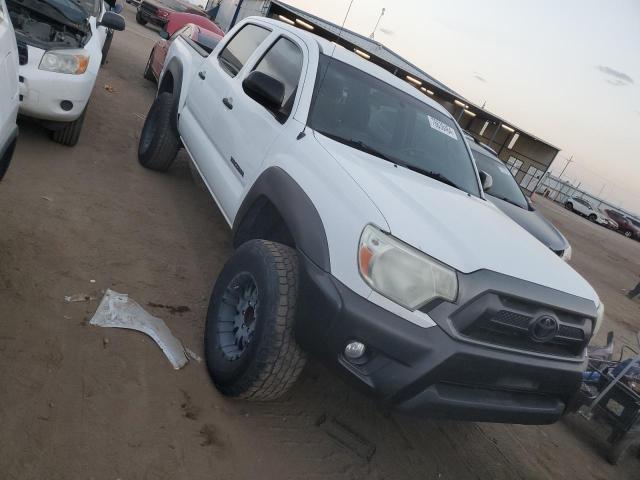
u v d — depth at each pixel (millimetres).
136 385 2701
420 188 3111
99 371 2689
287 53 3912
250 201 3252
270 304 2564
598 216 41000
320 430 3041
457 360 2350
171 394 2744
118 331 3020
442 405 2396
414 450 3295
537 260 2857
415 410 2391
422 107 4121
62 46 4766
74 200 4387
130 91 9328
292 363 2592
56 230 3811
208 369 2941
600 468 4328
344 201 2625
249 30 4738
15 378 2449
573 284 2848
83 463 2193
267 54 4105
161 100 5453
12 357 2553
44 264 3346
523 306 2529
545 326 2543
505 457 3771
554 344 2697
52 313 2947
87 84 4883
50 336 2777
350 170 2830
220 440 2623
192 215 5121
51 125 4957
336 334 2383
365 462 2969
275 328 2537
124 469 2248
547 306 2568
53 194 4328
